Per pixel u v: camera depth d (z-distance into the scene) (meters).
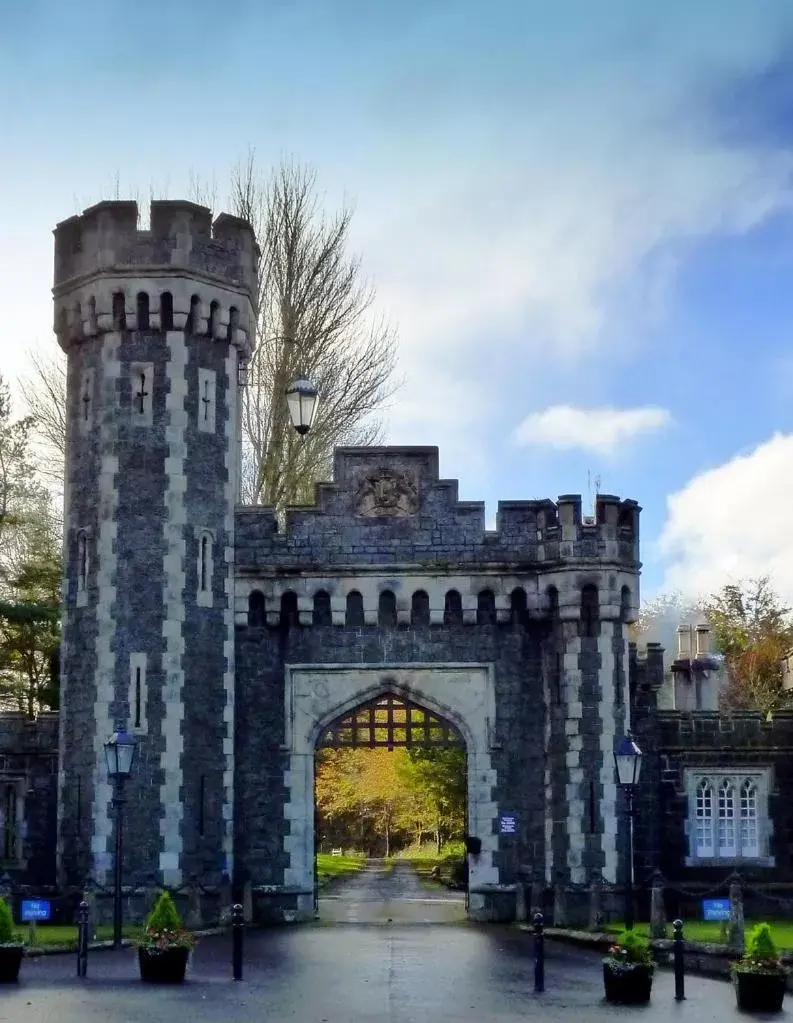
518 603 32.84
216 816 31.03
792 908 32.84
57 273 33.03
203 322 32.09
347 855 80.44
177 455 31.42
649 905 31.89
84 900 23.80
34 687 43.47
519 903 31.52
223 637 31.78
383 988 21.27
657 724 33.94
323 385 44.69
